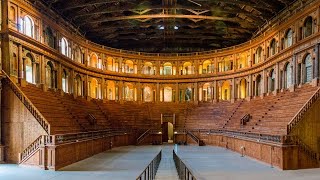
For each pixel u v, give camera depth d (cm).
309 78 4028
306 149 3020
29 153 3020
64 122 3834
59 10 4697
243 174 2711
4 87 3281
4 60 3391
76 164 3259
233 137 4641
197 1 4747
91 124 4747
